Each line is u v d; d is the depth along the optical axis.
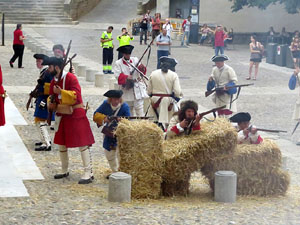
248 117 9.78
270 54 32.31
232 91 13.98
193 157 9.27
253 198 9.48
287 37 39.28
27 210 8.32
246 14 44.34
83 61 29.16
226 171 9.27
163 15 47.97
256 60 25.36
